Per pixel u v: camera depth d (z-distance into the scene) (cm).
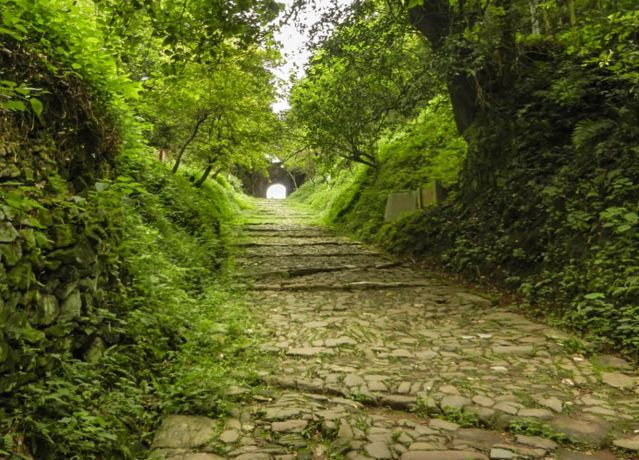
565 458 271
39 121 346
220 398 347
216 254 925
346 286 762
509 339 496
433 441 292
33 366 259
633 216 507
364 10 812
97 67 444
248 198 2842
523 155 793
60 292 307
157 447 282
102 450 254
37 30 363
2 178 284
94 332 342
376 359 444
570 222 618
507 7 786
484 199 862
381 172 1566
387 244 1110
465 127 975
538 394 357
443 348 474
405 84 902
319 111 1127
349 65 877
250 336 511
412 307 644
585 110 739
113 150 501
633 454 276
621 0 607
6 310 242
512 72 872
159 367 387
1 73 307
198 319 513
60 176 359
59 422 246
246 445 286
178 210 923
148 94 805
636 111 617
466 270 796
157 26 506
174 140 1234
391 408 346
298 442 289
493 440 294
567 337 489
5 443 205
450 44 753
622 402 344
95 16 524
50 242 301
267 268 915
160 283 520
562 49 859
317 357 449
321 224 1661
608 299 498
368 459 269
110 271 396
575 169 673
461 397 352
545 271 627
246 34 532
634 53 573
